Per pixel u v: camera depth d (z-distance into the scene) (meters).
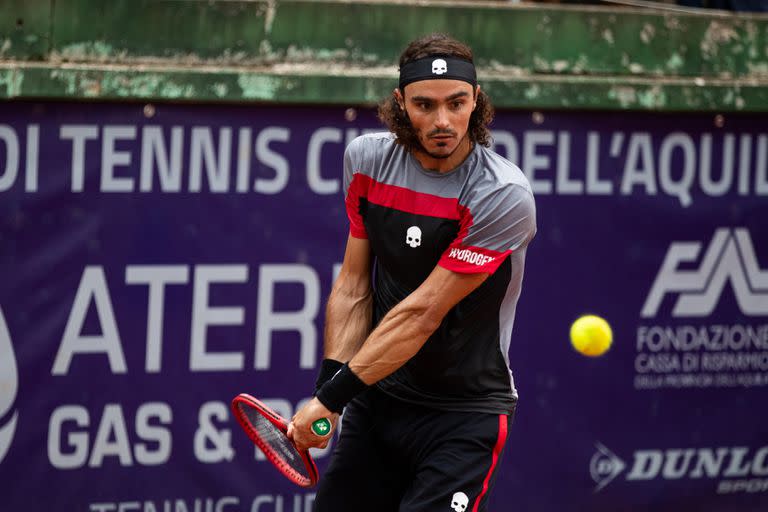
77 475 16.23
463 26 17.27
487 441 11.22
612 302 18.00
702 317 18.44
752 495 18.92
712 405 18.59
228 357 16.67
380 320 11.38
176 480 16.62
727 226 18.42
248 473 16.89
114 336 16.22
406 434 11.46
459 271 10.31
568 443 18.02
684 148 18.09
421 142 10.18
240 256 16.58
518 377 17.73
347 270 11.48
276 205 16.62
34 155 15.71
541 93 17.12
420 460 11.48
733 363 18.64
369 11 16.89
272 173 16.56
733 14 18.47
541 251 17.62
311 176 16.72
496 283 10.81
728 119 18.25
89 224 16.00
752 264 18.59
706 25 18.30
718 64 18.39
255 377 16.80
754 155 18.44
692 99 17.80
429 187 10.49
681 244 18.23
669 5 19.56
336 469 11.80
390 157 10.67
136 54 16.23
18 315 15.84
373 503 11.77
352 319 11.43
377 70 16.98
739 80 18.47
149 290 16.30
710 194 18.30
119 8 16.14
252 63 16.58
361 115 16.78
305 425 10.73
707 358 18.52
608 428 18.16
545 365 17.81
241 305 16.66
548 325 17.78
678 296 18.30
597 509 18.22
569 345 17.88
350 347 11.40
